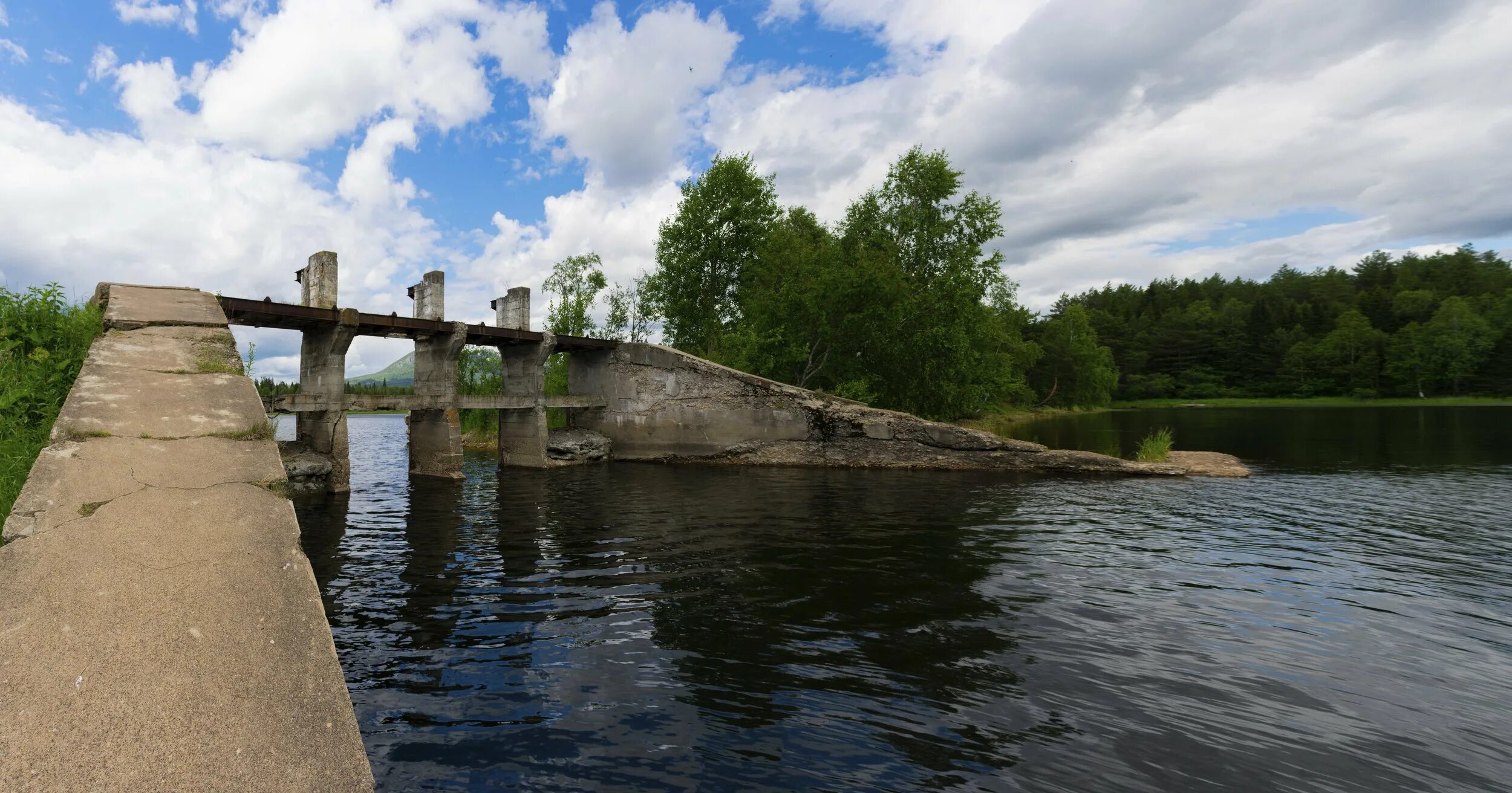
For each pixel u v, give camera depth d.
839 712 4.84
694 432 24.27
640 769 4.06
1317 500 14.98
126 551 3.02
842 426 22.58
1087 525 12.03
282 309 15.44
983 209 30.06
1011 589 8.01
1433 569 9.03
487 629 6.66
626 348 25.47
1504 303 85.56
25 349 7.96
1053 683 5.36
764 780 3.93
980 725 4.64
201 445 4.38
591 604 7.43
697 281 35.03
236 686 2.28
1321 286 119.69
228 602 2.74
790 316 29.33
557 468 22.72
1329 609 7.32
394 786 3.86
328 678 2.42
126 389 5.12
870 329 28.55
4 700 2.07
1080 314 68.75
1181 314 103.31
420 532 11.59
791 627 6.67
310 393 16.53
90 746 1.95
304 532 11.72
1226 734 4.54
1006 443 21.02
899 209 32.16
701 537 11.06
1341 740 4.48
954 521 12.49
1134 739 4.46
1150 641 6.31
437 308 20.05
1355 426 41.97
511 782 3.90
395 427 73.19
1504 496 15.40
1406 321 93.56
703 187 34.19
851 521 12.47
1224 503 14.62
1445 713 4.88
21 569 2.79
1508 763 4.19
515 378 23.66
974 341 39.56
